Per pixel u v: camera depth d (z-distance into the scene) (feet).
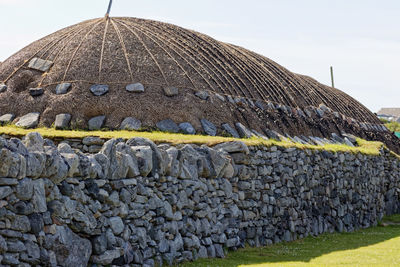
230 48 107.34
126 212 40.68
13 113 75.51
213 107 81.35
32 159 32.42
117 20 95.09
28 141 34.99
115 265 38.93
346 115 123.34
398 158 109.40
